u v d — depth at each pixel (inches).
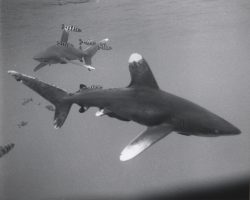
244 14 477.1
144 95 113.7
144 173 797.2
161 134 104.0
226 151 730.2
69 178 770.2
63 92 122.7
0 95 892.6
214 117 106.3
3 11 381.1
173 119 108.1
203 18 497.7
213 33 633.0
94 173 844.0
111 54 798.5
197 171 735.1
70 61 164.9
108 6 394.0
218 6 437.1
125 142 1044.5
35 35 489.7
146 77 115.6
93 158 971.3
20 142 938.1
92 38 535.2
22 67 754.2
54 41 519.8
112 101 116.0
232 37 676.1
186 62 1023.6
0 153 79.4
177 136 1007.6
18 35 489.4
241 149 732.7
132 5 399.9
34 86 120.3
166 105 110.3
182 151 917.2
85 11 402.9
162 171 807.1
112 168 866.8
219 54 879.7
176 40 681.0
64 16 417.1
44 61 164.2
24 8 374.3
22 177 628.1
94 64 902.4
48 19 419.5
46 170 758.5
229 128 102.4
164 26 533.3
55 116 121.6
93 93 119.6
